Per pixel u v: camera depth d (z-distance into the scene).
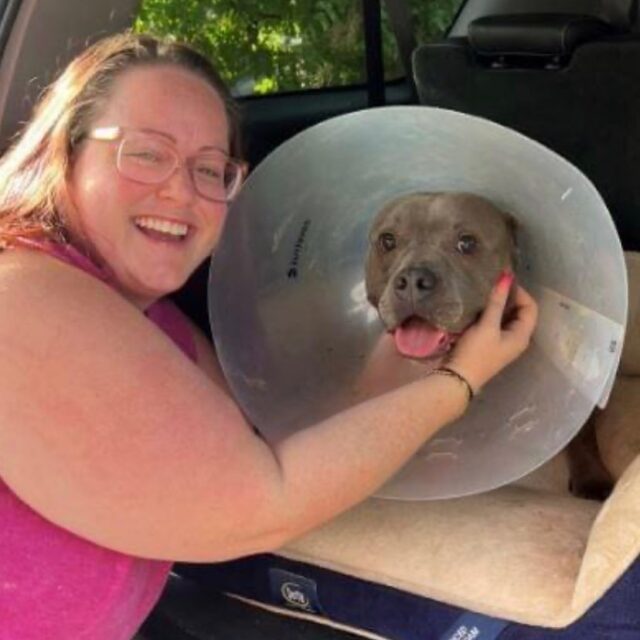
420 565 0.83
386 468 0.75
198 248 0.82
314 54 1.52
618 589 0.78
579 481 1.10
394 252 0.99
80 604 0.76
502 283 0.89
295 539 0.83
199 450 0.72
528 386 0.91
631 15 1.37
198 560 0.75
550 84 1.34
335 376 1.01
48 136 0.79
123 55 0.79
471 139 0.89
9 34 0.96
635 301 1.16
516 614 0.78
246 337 0.96
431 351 0.95
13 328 0.71
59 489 0.72
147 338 0.74
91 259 0.80
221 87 0.83
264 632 0.94
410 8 1.58
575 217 0.87
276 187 0.95
